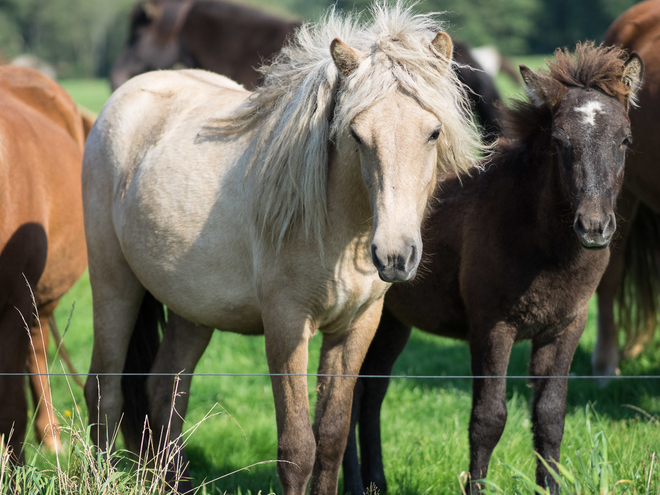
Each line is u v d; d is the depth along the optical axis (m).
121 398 7.09
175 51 15.69
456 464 7.37
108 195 6.94
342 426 5.77
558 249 6.12
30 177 7.23
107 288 7.03
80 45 123.00
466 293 6.62
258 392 10.12
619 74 5.96
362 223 5.27
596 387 9.80
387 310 7.52
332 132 5.07
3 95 8.28
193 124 6.48
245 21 14.88
